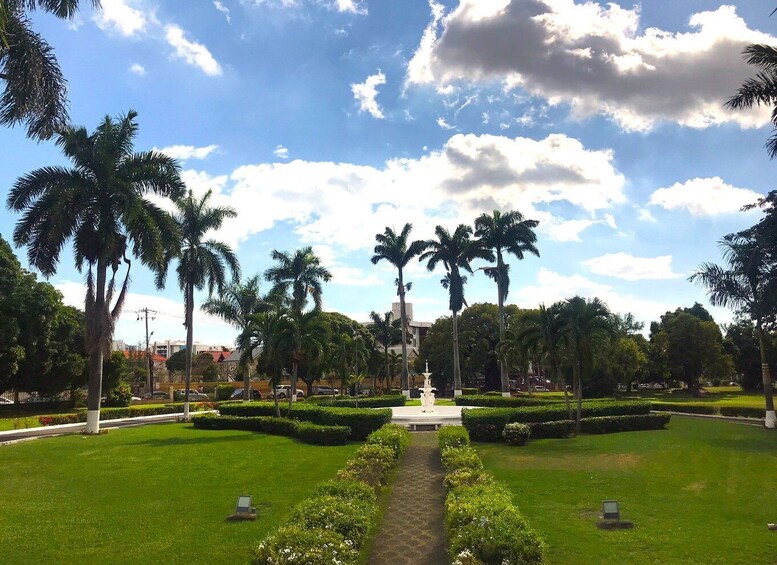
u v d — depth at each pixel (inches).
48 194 877.2
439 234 1793.8
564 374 922.1
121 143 941.2
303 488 480.7
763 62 698.2
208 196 1350.9
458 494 364.5
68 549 328.8
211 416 989.8
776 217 879.1
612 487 480.4
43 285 1376.7
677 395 2146.9
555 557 309.9
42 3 546.6
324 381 2908.5
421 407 1299.2
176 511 409.1
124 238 935.7
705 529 358.9
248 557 312.7
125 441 792.9
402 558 315.9
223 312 1626.5
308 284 1631.4
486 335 2420.0
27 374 1387.8
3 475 549.0
